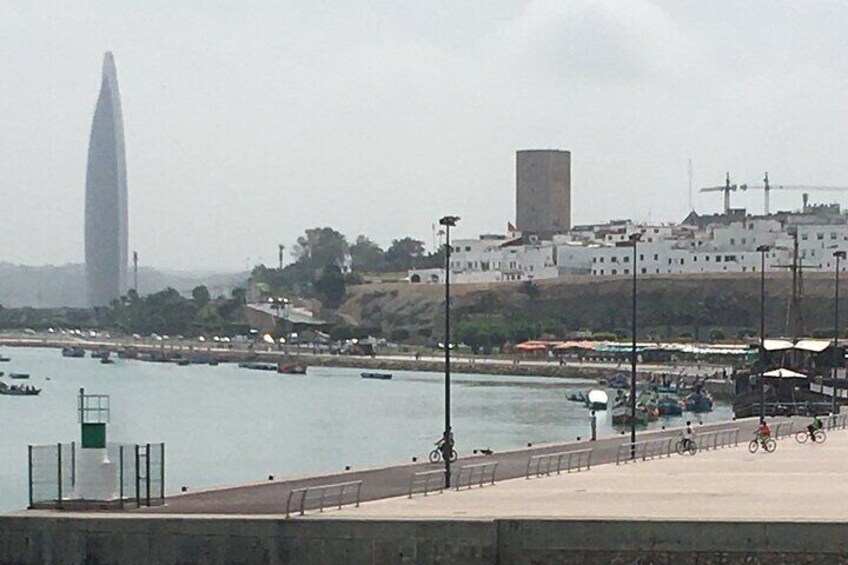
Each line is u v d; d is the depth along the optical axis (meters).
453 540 82.00
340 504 93.50
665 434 156.50
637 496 99.25
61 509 90.75
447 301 118.81
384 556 82.50
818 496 98.69
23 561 85.75
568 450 137.25
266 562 83.56
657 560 80.75
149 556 84.75
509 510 90.69
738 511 89.56
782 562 79.88
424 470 117.56
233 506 92.50
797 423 177.00
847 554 79.25
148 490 93.44
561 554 81.50
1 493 157.38
